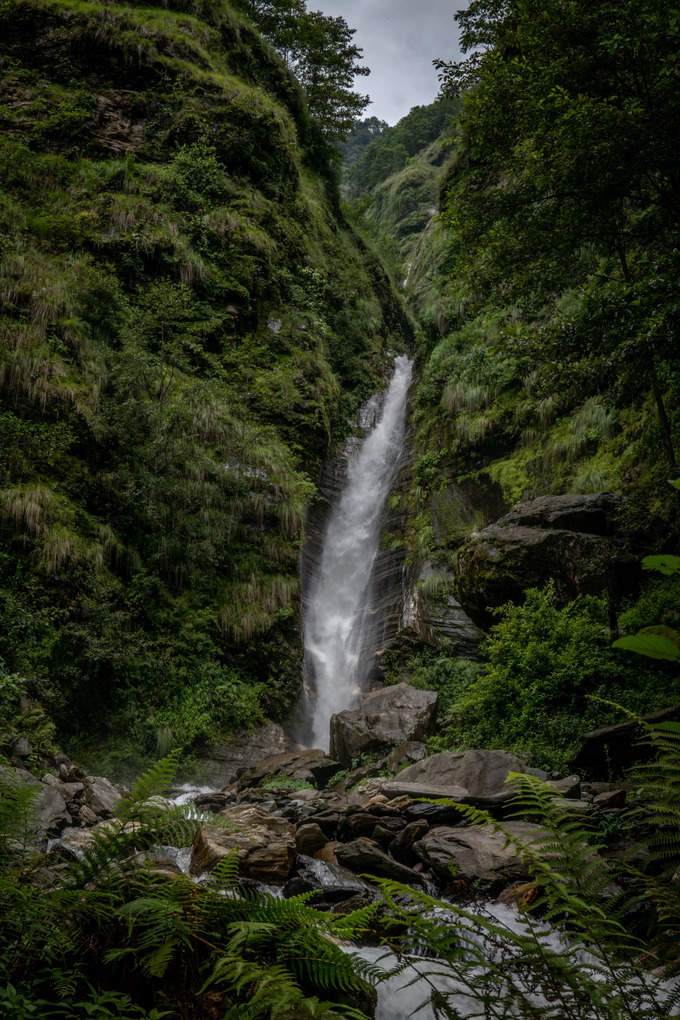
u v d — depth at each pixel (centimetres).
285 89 3444
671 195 1031
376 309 3544
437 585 1753
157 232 2175
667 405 1324
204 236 2311
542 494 1695
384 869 588
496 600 1151
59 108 2362
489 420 2020
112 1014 182
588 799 616
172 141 2508
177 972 197
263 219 2619
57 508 1383
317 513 2272
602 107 862
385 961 368
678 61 843
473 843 564
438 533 1934
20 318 1642
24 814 240
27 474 1395
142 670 1414
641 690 812
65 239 2000
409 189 8250
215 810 982
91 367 1686
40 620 1194
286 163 2922
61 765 984
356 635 1939
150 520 1625
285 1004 159
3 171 2083
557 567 1084
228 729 1494
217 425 1909
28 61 2461
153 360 1858
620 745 712
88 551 1376
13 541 1270
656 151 880
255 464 1948
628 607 971
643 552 1030
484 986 155
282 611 1767
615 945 152
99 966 199
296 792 1008
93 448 1563
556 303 1864
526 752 809
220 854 543
